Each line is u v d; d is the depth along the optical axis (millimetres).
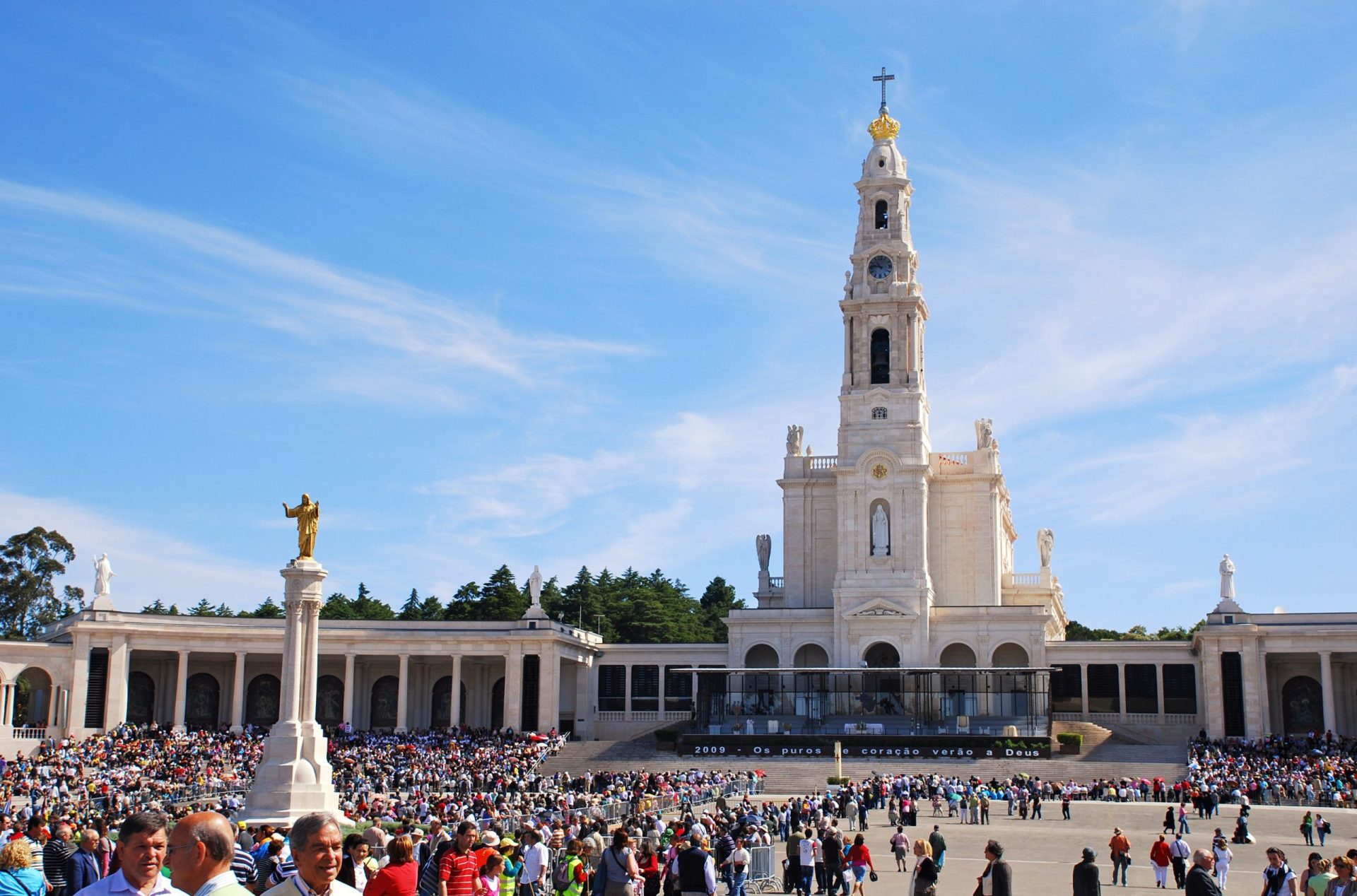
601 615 186125
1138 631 190500
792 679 126125
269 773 59250
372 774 95875
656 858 38031
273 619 121625
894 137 137375
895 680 124562
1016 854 61625
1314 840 67750
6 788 82188
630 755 108000
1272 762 95188
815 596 132625
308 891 14992
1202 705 116688
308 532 62531
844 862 45938
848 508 128875
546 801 75812
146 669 124125
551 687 121688
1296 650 111188
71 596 161250
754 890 49500
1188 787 84062
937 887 48812
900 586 125562
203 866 13172
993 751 103438
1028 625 122875
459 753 105625
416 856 35531
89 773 93312
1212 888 28156
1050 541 137875
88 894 13539
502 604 179875
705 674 116625
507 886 30859
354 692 130000
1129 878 54375
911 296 131500
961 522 131500
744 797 78125
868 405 130250
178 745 105875
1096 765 97062
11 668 110438
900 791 82438
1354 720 114500
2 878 19750
